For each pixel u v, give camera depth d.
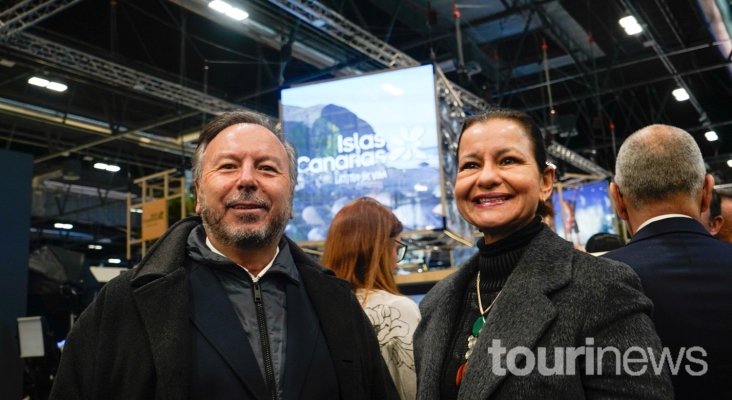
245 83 8.66
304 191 4.59
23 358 4.75
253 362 1.32
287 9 6.33
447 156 4.78
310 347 1.41
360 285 1.95
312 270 1.54
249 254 1.45
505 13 7.36
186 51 7.72
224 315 1.35
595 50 8.62
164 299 1.32
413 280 2.89
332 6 6.81
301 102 4.74
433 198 4.41
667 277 1.45
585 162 11.27
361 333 1.54
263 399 1.29
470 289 1.49
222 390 1.28
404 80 4.62
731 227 2.41
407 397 1.76
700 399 1.37
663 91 10.19
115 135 9.03
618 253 1.57
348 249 1.97
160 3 6.66
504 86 8.50
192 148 10.23
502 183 1.38
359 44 7.14
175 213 5.83
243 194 1.41
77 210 12.55
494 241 1.44
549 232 1.39
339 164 4.58
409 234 4.41
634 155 1.61
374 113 4.61
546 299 1.23
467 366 1.26
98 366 1.28
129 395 1.25
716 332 1.37
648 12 7.54
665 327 1.41
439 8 7.29
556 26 7.88
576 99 9.70
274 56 8.05
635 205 1.62
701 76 9.77
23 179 5.11
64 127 9.42
